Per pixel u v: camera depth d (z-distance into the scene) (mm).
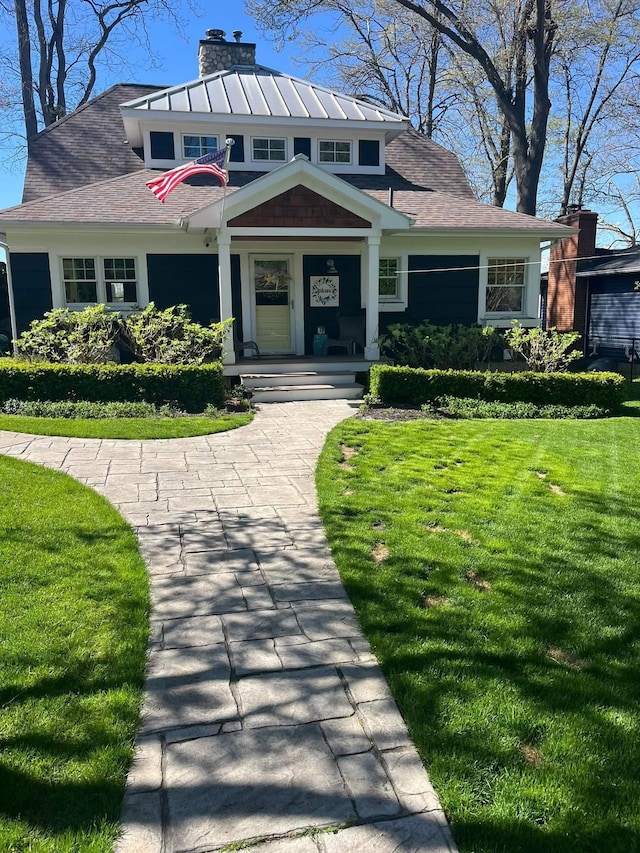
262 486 6488
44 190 14523
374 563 4637
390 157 16922
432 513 5637
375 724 2977
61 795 2484
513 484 6504
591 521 5477
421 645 3562
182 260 13258
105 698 3080
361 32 26391
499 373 11477
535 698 3104
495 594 4156
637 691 3178
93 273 12969
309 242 14062
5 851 2221
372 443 8234
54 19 24109
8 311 18344
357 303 14742
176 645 3633
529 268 14820
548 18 19719
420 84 27906
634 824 2379
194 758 2754
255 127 14562
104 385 10516
